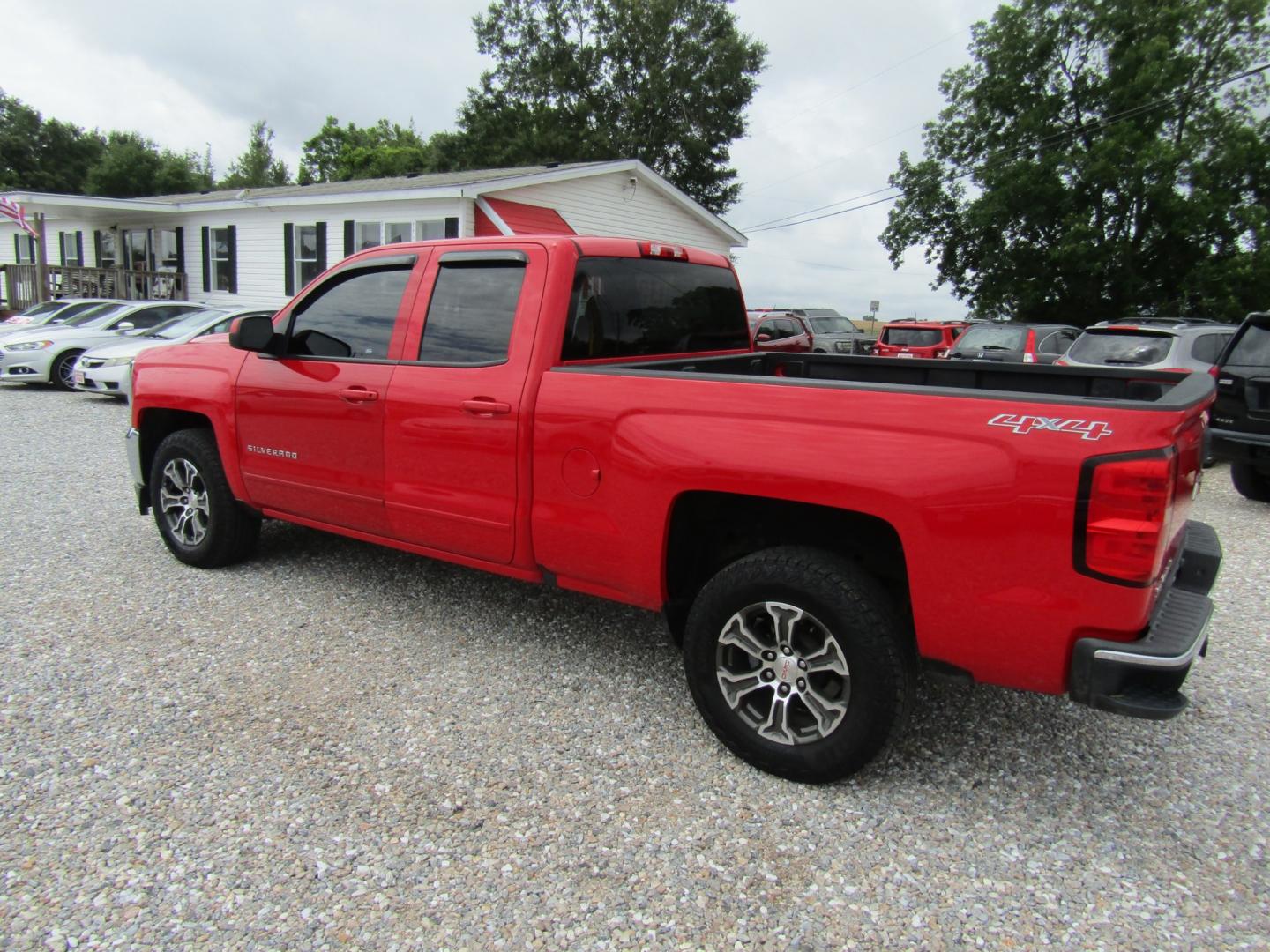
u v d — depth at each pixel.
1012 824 2.69
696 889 2.35
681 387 2.95
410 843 2.51
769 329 17.00
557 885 2.35
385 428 3.77
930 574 2.50
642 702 3.42
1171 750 3.17
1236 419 7.38
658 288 3.91
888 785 2.88
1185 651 2.32
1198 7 26.41
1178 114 27.08
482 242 3.62
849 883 2.39
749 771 2.94
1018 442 2.36
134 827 2.54
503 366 3.42
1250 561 5.75
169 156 42.69
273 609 4.29
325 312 4.13
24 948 2.06
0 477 7.27
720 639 2.93
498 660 3.77
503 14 38.50
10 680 3.46
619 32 37.53
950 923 2.25
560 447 3.21
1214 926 2.26
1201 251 26.64
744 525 3.21
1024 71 28.19
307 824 2.58
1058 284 28.14
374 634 4.02
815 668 2.78
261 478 4.38
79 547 5.25
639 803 2.74
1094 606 2.31
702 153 36.94
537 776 2.88
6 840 2.46
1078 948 2.17
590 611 4.38
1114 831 2.67
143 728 3.11
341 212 17.52
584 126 38.59
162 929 2.14
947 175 30.39
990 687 3.66
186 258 21.27
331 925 2.18
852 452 2.59
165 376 4.80
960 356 13.63
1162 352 8.77
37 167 48.84
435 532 3.71
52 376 13.74
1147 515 2.21
